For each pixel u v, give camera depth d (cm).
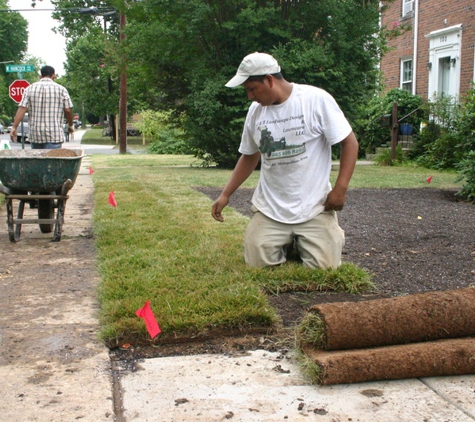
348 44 1346
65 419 236
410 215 725
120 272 426
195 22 1306
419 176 1234
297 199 414
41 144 745
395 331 283
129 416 238
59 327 336
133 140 4169
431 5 1777
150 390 260
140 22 1486
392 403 247
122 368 285
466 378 271
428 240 567
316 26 1397
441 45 1733
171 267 432
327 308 288
